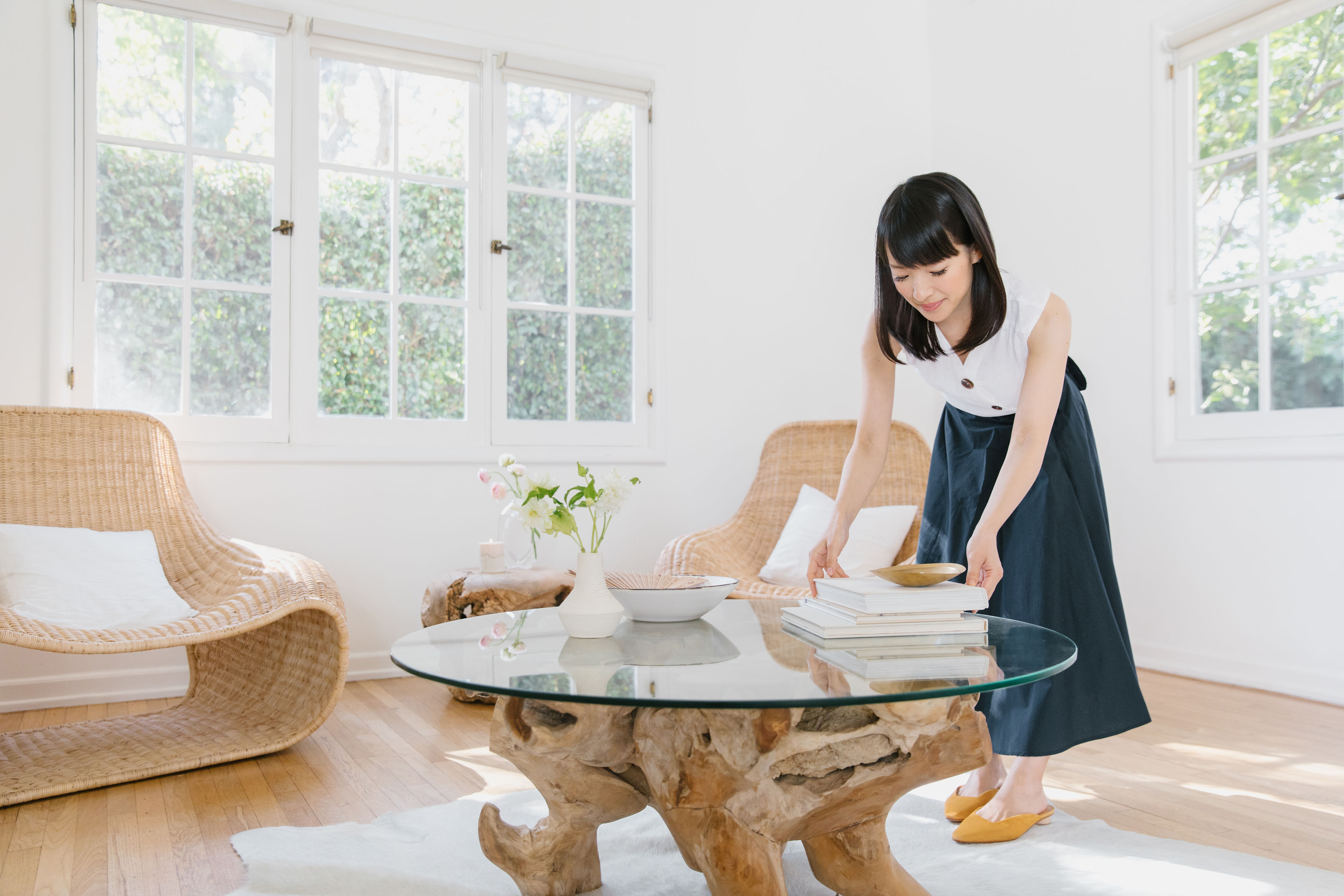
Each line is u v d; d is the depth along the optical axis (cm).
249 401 290
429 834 159
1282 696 265
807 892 137
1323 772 195
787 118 374
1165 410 305
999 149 369
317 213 299
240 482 282
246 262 291
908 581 132
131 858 150
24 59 264
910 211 143
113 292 275
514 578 267
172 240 283
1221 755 208
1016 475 148
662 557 272
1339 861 148
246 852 149
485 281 320
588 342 337
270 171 295
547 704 118
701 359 353
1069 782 190
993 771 172
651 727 114
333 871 140
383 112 309
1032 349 154
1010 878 139
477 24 319
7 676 253
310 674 221
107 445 251
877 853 122
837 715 110
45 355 263
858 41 389
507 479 279
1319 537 262
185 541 248
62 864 148
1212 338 296
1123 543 315
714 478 353
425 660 114
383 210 309
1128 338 317
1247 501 280
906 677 100
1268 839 158
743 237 363
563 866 133
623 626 144
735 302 361
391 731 232
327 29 296
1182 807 174
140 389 277
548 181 333
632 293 345
